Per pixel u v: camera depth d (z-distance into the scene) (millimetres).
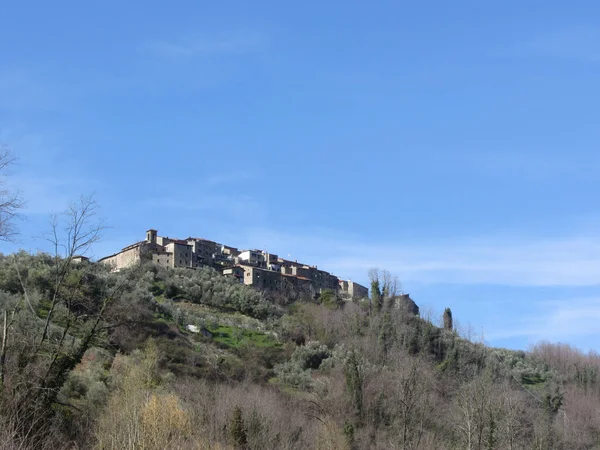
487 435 84812
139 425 51594
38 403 47500
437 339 133000
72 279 53531
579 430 102500
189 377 85312
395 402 90438
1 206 45625
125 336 95188
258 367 110125
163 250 179000
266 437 71312
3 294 73312
